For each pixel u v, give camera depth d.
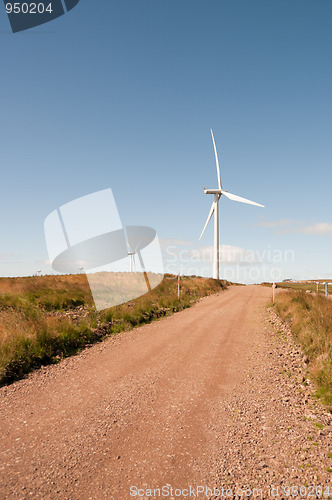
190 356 7.70
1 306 11.20
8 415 4.57
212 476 3.19
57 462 3.39
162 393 5.42
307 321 10.25
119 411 4.71
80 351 8.06
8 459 3.44
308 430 4.18
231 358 7.57
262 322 12.29
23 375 6.30
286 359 7.49
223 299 21.16
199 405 4.95
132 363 7.11
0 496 2.84
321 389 5.40
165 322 12.20
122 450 3.65
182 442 3.85
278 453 3.62
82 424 4.30
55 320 9.16
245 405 4.96
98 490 2.96
